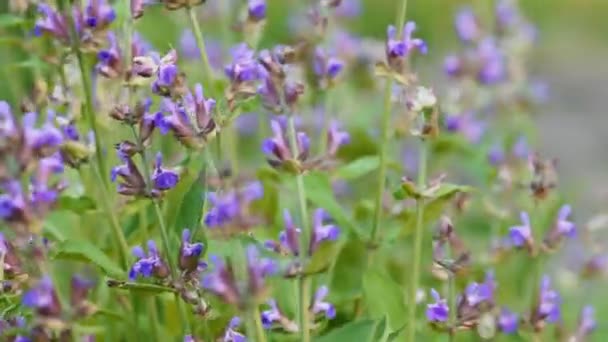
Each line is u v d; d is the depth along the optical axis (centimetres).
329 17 217
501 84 247
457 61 240
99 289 200
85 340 185
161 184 186
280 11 362
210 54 241
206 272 190
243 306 178
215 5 248
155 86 186
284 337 194
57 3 197
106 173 192
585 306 218
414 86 191
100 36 189
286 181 202
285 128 191
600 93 489
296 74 208
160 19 248
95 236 206
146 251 194
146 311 201
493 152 221
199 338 188
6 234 189
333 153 195
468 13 247
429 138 190
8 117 177
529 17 493
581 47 543
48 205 177
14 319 186
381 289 194
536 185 203
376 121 244
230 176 186
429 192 190
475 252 220
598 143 425
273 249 185
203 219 188
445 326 190
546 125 447
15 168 176
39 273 185
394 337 189
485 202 218
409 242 210
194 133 186
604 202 246
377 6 462
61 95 195
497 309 199
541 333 201
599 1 596
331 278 203
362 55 248
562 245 202
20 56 213
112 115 186
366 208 207
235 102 188
